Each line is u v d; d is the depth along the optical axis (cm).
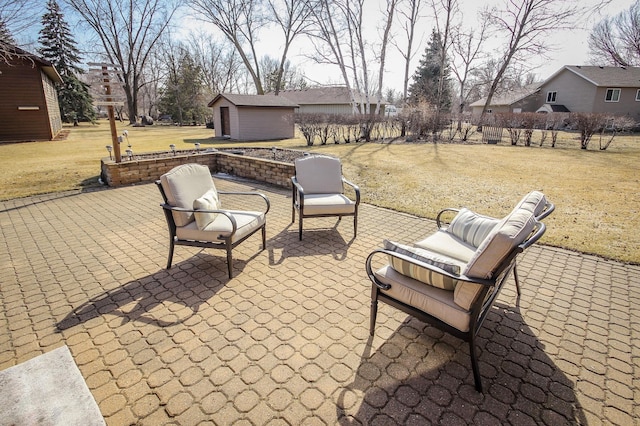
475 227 283
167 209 331
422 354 231
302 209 415
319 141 1581
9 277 337
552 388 202
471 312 196
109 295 303
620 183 704
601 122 1248
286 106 1780
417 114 1535
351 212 429
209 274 341
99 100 686
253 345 238
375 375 212
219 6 2345
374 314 243
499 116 1502
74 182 748
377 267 355
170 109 3428
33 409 157
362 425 178
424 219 511
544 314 275
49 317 271
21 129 1614
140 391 200
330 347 237
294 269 352
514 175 788
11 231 464
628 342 242
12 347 237
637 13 1465
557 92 2812
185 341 243
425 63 2839
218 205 369
